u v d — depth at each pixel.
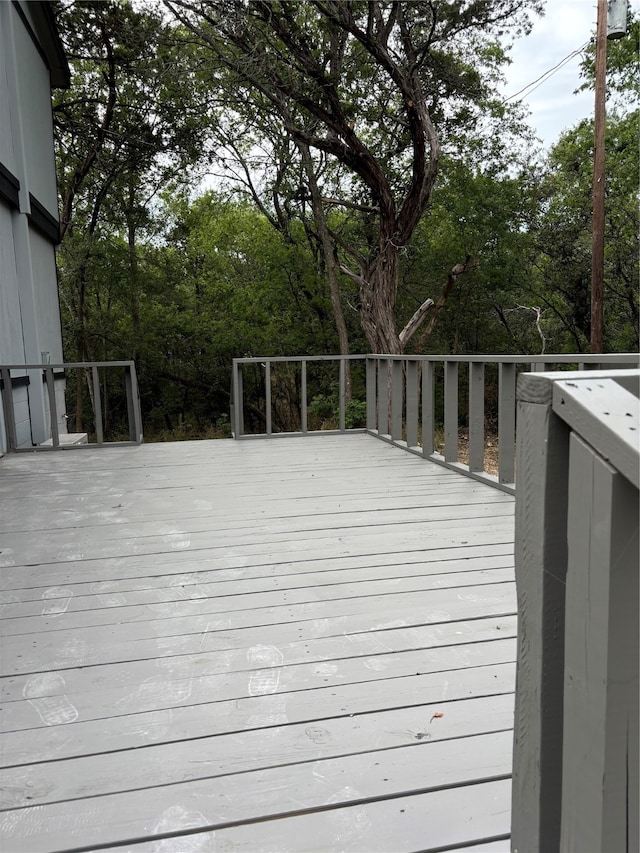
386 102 13.02
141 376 19.56
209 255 19.81
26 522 3.27
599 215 11.46
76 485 4.18
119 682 1.69
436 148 11.63
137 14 13.57
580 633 0.71
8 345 6.27
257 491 3.91
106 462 5.04
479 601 2.20
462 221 15.95
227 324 18.67
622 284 16.61
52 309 8.90
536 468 0.77
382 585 2.35
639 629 0.67
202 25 11.83
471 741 1.42
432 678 1.69
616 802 0.68
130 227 18.30
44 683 1.69
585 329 17.80
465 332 18.33
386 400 6.08
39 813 1.22
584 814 0.72
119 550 2.79
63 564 2.62
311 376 18.27
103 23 14.22
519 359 3.40
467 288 17.14
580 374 0.76
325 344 17.58
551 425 0.75
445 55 12.26
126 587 2.36
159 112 16.27
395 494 3.79
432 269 16.95
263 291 17.52
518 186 16.11
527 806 0.83
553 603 0.77
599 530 0.66
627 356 2.66
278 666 1.76
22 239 6.86
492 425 17.53
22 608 2.19
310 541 2.88
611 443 0.64
